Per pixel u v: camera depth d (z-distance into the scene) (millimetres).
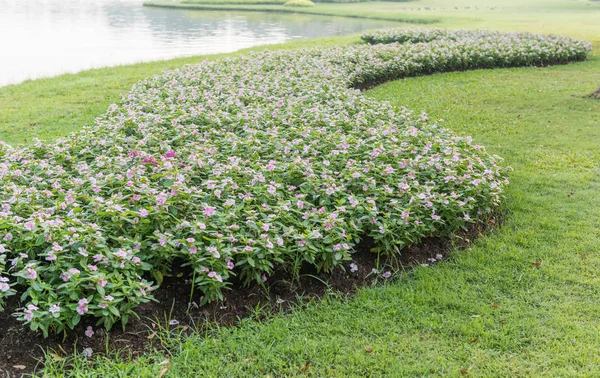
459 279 4715
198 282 4367
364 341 3943
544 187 6742
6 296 3924
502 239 5426
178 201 4734
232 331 4035
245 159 6168
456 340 3951
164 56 20359
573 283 4652
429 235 5297
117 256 3955
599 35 23219
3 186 5090
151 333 3959
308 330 4066
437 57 14391
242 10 46000
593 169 7320
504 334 3990
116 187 5277
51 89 12586
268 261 4297
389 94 11805
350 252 4895
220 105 8617
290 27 32469
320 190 5223
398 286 4637
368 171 5641
